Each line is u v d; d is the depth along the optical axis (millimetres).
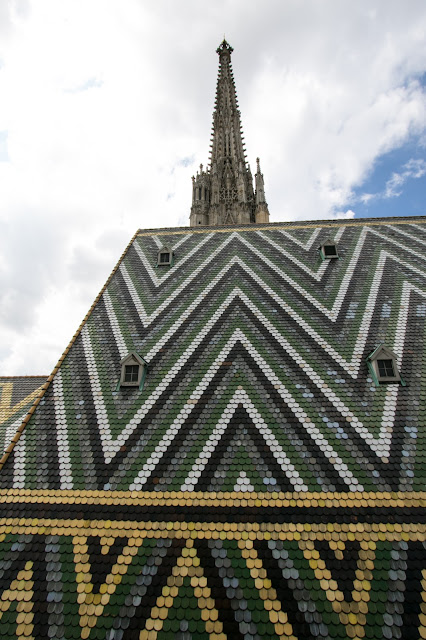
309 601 9852
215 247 24641
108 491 12578
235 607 9812
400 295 19375
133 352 16891
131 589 10312
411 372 15477
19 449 14062
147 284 22016
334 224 26203
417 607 9625
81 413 15188
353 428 13734
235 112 80438
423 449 12984
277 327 18031
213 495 12203
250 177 76875
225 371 16125
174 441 13805
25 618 9945
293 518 11516
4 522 12039
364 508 11625
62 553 11195
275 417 14242
